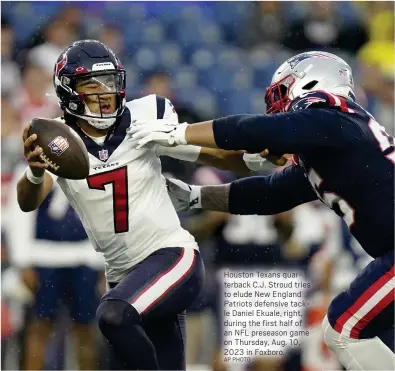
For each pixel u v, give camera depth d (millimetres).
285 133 13250
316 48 30984
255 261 22469
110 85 13898
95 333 22094
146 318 13547
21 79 26250
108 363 21938
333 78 14406
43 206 21781
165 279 13680
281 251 22453
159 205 14273
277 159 15164
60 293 22031
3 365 22219
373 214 13766
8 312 22188
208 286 21953
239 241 22375
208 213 22359
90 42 14242
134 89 27688
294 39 30906
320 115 13406
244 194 15617
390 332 14594
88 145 14023
